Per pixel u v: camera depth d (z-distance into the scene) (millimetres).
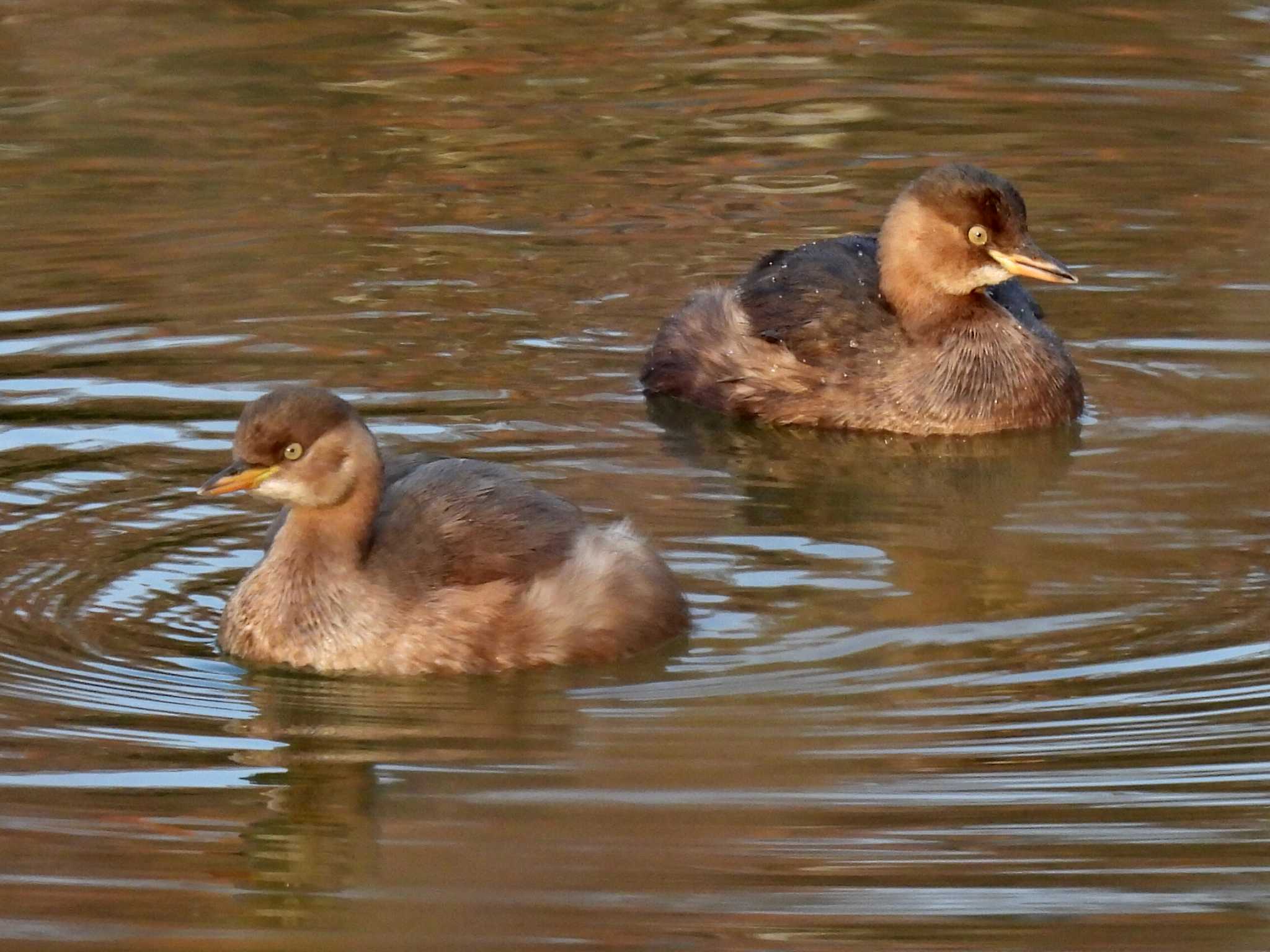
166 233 19656
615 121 23000
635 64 24641
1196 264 19109
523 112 23219
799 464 15500
